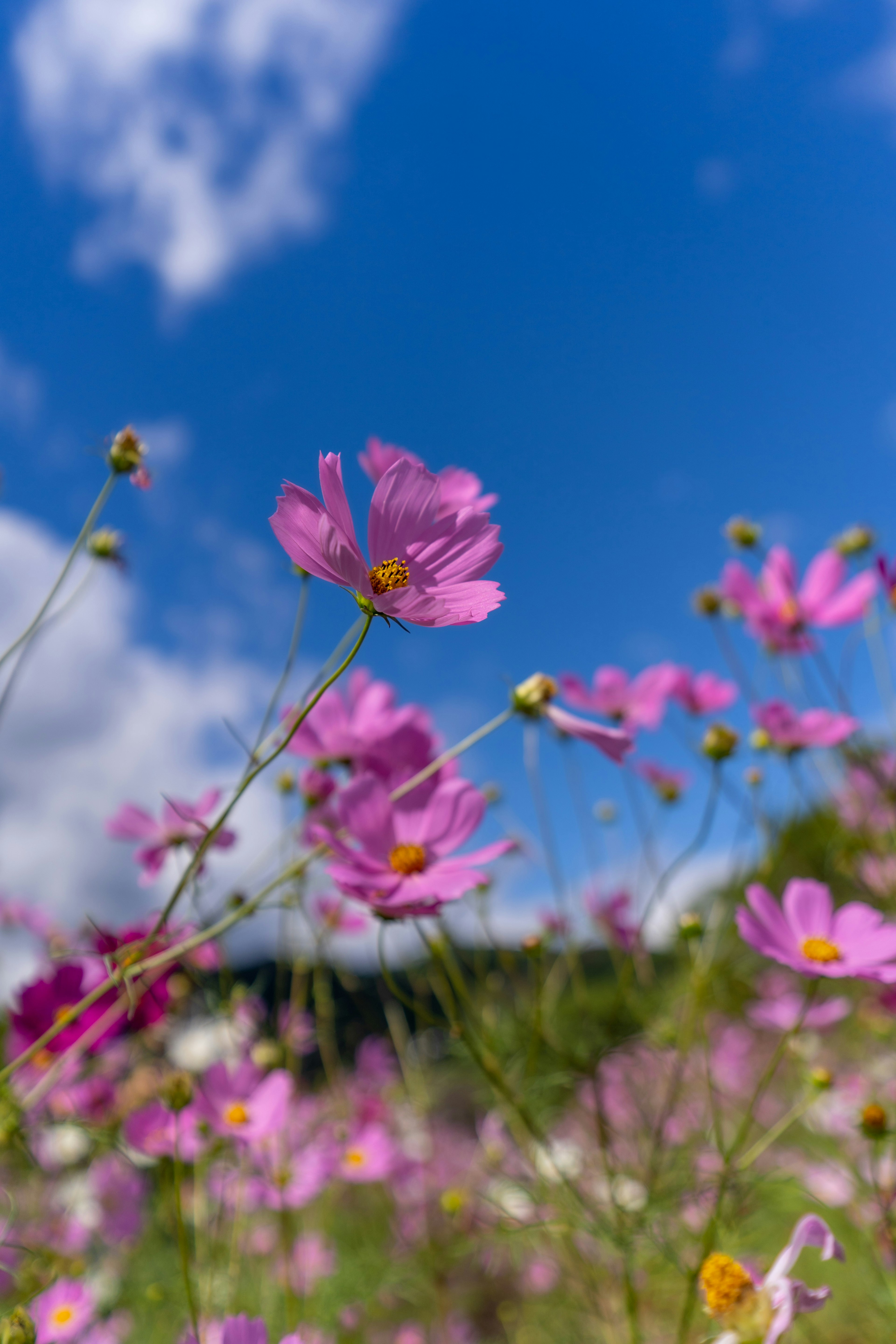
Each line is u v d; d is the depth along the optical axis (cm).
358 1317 50
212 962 46
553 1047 41
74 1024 37
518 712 34
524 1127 41
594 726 35
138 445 34
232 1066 42
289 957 50
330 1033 52
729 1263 26
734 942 53
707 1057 37
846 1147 50
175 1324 49
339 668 24
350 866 31
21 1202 52
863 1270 46
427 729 36
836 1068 63
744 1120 36
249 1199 43
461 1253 53
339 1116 52
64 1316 40
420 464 28
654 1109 50
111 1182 57
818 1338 46
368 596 24
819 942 36
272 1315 44
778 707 50
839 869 65
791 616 62
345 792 32
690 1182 39
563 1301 53
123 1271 53
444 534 28
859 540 72
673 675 57
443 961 40
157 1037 47
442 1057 62
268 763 24
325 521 24
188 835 40
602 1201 41
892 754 67
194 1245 51
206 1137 41
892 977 32
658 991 55
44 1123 36
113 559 42
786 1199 47
